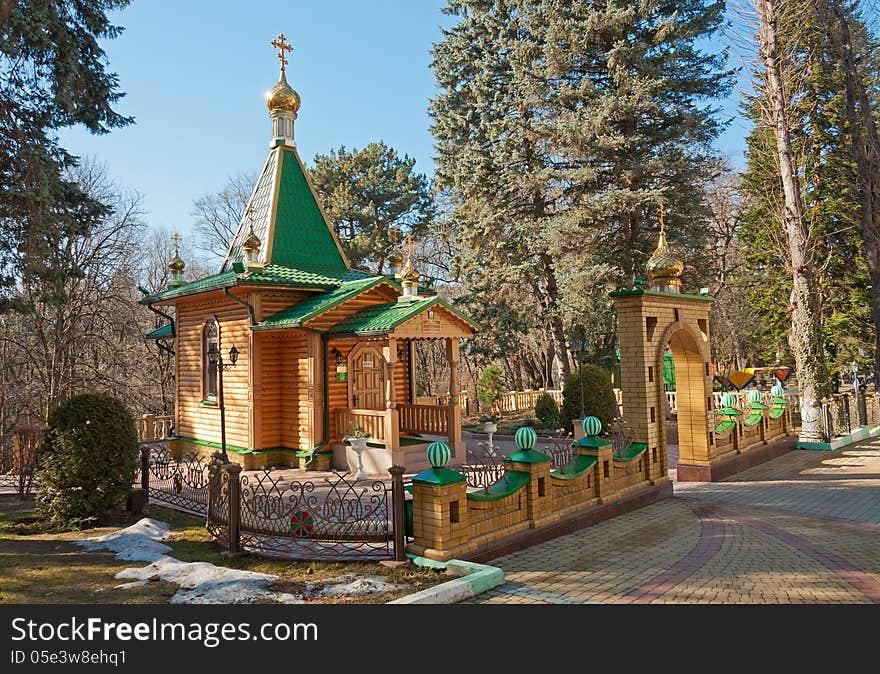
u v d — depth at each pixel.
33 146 12.61
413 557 7.11
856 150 20.17
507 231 27.45
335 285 15.38
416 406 15.75
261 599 5.86
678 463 13.79
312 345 14.13
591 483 9.88
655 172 21.94
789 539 8.60
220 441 15.65
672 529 9.23
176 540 8.52
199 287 15.13
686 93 23.62
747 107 24.73
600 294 23.39
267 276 14.48
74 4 13.98
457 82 31.48
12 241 12.95
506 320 29.61
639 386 11.62
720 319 42.94
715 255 34.34
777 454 16.48
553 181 25.38
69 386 24.78
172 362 33.28
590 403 19.31
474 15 30.22
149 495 11.37
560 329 27.61
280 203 16.89
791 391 27.38
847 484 12.70
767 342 33.94
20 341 25.39
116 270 27.50
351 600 5.89
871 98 23.70
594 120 22.03
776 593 6.30
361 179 37.16
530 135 24.33
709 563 7.44
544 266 27.22
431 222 37.03
